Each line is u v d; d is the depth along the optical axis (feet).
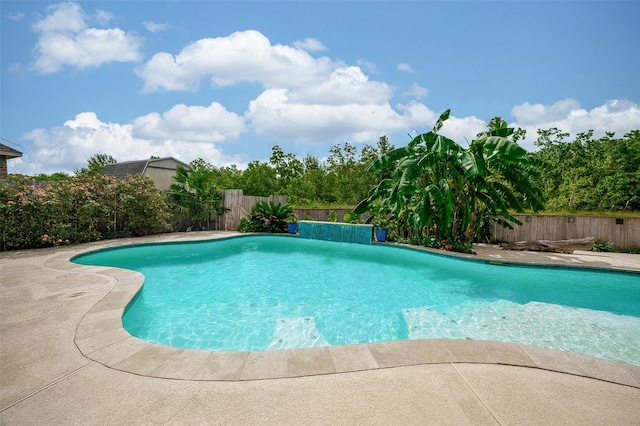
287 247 35.45
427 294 18.98
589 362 8.76
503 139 25.46
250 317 15.25
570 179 50.75
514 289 19.86
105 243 30.94
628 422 6.31
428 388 7.39
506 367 8.43
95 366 8.33
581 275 22.50
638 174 43.19
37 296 14.15
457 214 30.76
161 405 6.72
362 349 9.38
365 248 34.01
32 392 7.15
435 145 28.19
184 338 12.86
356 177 76.54
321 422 6.17
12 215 26.35
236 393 7.16
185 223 44.57
